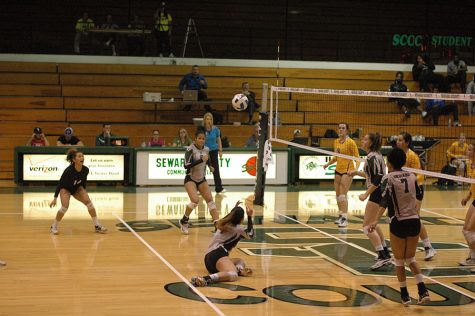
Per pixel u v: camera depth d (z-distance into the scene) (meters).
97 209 14.77
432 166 22.31
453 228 13.12
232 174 19.38
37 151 18.62
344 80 25.62
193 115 23.72
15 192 17.33
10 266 9.46
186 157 11.79
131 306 7.57
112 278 8.86
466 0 29.00
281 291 8.34
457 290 8.52
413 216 7.71
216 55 27.38
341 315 7.37
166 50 25.05
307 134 22.77
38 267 9.42
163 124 22.83
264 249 10.89
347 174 11.64
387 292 8.40
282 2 27.97
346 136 12.78
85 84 23.81
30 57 23.98
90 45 24.59
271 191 18.36
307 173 20.05
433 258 10.39
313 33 28.09
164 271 9.28
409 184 7.72
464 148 20.42
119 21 26.67
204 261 9.18
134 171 18.84
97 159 18.77
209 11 27.41
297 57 27.97
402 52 28.38
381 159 9.70
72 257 10.07
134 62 24.48
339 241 11.58
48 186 18.59
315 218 13.98
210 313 7.34
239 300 7.89
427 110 23.47
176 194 17.42
